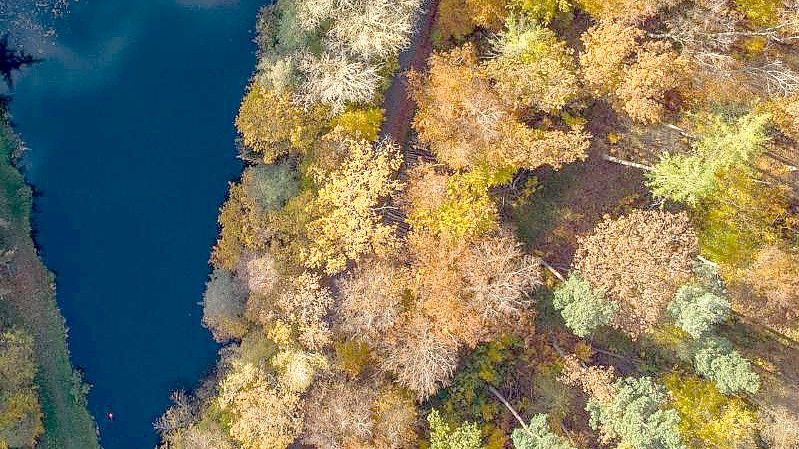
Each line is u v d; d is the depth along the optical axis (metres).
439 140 32.81
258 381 33.59
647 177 34.25
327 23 32.91
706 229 34.56
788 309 33.69
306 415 33.88
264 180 34.59
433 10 34.78
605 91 33.00
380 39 32.09
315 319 33.38
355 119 33.19
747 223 34.31
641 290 31.38
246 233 35.19
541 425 32.31
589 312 31.16
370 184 32.56
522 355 35.47
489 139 31.92
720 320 31.22
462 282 31.98
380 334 33.22
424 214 32.47
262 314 34.28
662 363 34.78
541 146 32.06
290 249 34.12
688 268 31.72
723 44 32.81
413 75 33.44
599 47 31.38
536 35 31.73
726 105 33.72
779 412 33.69
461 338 34.06
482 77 32.53
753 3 33.16
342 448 32.94
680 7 32.66
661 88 32.91
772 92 33.34
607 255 31.59
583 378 32.88
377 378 33.62
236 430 33.53
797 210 34.25
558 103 32.09
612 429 31.86
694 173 31.80
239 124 34.62
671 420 29.92
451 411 35.19
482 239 32.75
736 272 34.12
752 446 33.06
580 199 35.50
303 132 33.41
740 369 30.66
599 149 35.28
